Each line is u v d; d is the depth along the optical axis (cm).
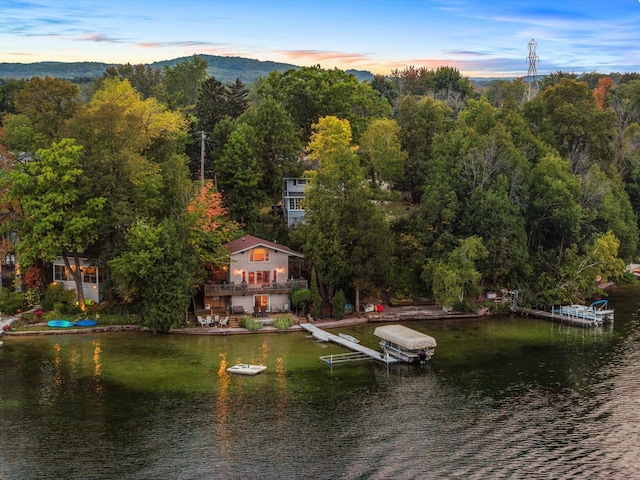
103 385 5119
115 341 6338
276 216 9319
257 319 6994
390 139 9188
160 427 4359
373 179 9475
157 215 7606
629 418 4591
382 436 4281
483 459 3969
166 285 6519
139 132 7375
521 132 9250
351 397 4972
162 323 6519
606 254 7938
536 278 8056
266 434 4284
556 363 5850
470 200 7938
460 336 6781
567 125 10056
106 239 7088
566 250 8169
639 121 14125
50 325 6650
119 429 4319
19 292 7319
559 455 4022
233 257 7156
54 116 7788
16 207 7056
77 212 6725
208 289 6981
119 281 6612
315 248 7106
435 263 7644
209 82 10638
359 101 11244
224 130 9438
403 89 19000
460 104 16800
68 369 5481
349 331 6900
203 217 7006
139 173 7125
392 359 5828
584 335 6838
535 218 8419
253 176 8844
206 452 4012
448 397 4997
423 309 7744
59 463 3838
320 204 7344
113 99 8400
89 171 6844
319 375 5466
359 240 7256
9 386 5062
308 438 4234
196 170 9869
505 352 6200
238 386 5159
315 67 11425
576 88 10250
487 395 5047
